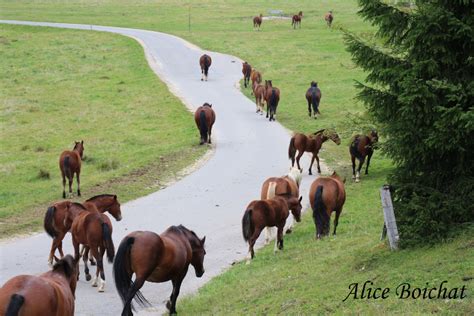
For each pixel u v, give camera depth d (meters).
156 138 34.59
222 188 24.97
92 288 14.95
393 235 13.26
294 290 12.20
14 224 20.44
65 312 9.30
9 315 8.46
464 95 12.69
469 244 11.84
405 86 12.77
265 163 28.81
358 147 25.23
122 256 11.48
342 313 10.37
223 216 21.36
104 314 13.25
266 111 40.03
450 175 13.61
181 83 49.62
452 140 12.48
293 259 15.44
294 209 16.94
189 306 13.07
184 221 20.80
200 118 31.88
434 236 12.75
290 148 26.59
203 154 30.61
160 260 11.72
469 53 13.33
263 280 13.70
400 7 13.96
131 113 40.91
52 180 27.20
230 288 13.81
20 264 16.61
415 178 13.91
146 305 13.80
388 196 13.40
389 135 14.13
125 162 29.55
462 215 12.92
